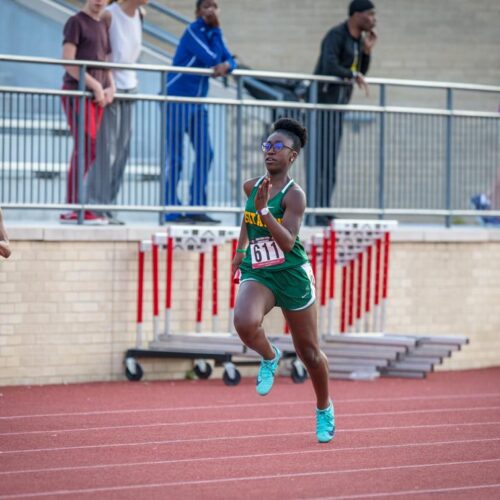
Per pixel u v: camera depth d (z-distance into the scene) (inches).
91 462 1095.0
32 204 1683.1
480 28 2775.6
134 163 1785.2
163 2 2664.9
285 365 1870.1
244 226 1195.3
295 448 1189.7
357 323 1891.0
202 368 1796.3
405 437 1274.6
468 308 2058.3
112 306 1734.7
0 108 1667.1
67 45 1733.5
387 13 2736.2
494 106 2778.1
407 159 1990.7
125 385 1699.1
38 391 1608.0
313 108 1894.7
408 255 1991.9
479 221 2155.5
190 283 1807.3
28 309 1667.1
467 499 959.6
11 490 962.1
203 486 989.8
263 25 2711.6
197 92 1851.6
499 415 1464.1
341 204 1931.6
